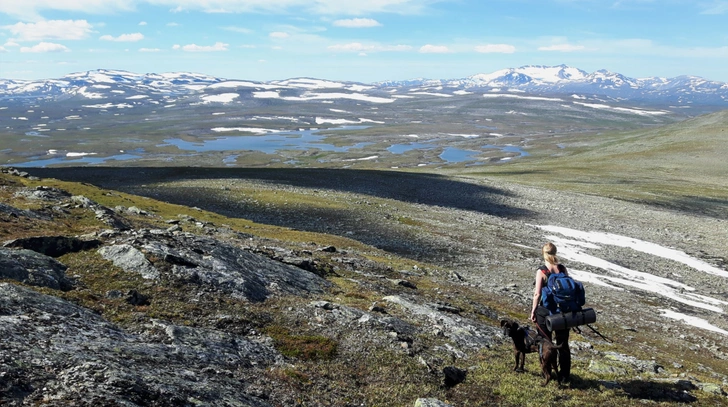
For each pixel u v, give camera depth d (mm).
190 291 13750
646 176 149875
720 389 12680
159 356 9594
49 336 8789
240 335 12203
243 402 8797
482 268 46500
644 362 15984
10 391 6672
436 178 118438
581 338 21047
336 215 64812
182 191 78000
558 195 104438
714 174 153000
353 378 11398
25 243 13953
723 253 65938
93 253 14883
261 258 19875
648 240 71250
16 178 48688
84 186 55219
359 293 19844
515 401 10859
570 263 55406
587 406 10594
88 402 6938
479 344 15305
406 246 52594
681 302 44562
